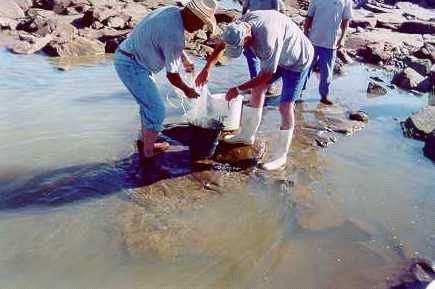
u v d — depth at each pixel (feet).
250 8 24.50
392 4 65.10
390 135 21.75
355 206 15.93
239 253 13.33
